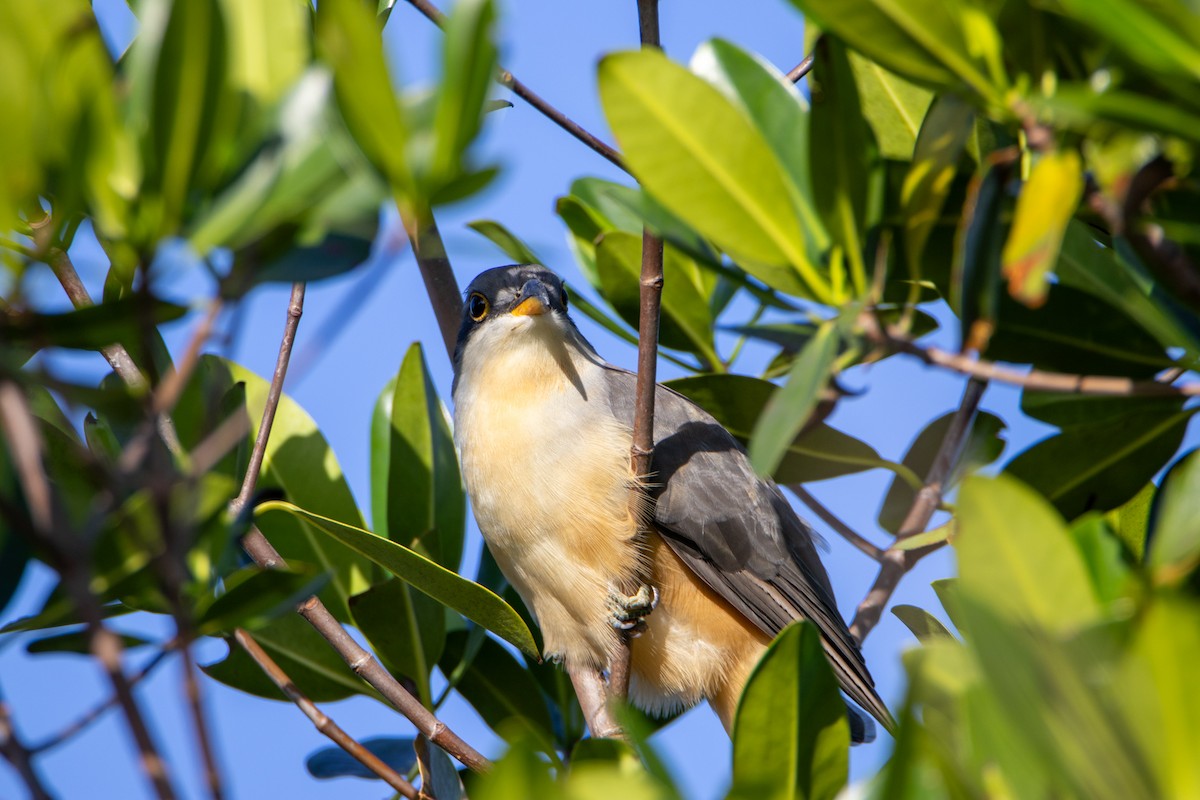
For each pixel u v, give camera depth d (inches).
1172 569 193.5
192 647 157.9
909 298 246.8
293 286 319.0
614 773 151.3
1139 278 244.2
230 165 168.4
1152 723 131.7
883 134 329.4
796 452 356.8
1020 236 186.2
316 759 351.9
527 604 404.8
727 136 217.0
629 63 211.2
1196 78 164.1
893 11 195.3
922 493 344.2
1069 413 294.7
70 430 220.4
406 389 376.5
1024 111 196.2
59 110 162.2
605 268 370.3
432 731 313.9
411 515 368.8
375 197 170.1
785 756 191.6
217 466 269.4
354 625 348.5
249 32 182.7
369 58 157.4
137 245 163.2
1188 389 204.2
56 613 197.5
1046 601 162.6
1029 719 133.1
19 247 170.9
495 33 159.2
